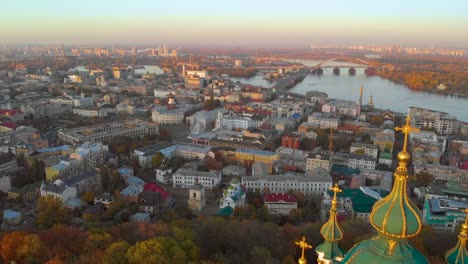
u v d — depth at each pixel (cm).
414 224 11294
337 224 16188
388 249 11688
